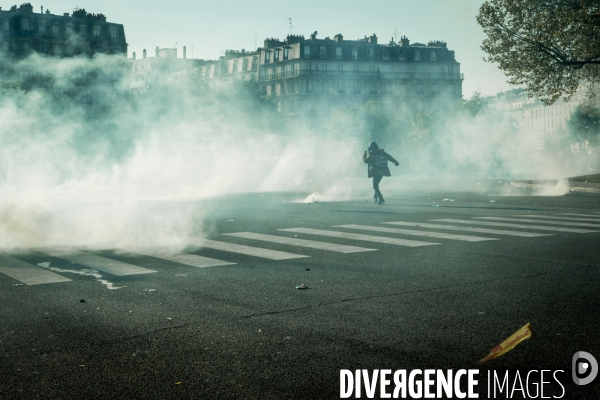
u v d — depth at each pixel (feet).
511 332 16.60
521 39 100.89
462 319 17.99
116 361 14.52
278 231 39.86
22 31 276.62
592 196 75.51
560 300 20.26
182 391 12.60
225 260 28.89
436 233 38.09
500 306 19.54
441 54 368.48
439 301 20.35
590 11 95.81
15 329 17.34
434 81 366.43
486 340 15.90
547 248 31.55
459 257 29.19
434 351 15.05
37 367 14.17
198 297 21.22
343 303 20.20
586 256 28.91
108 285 23.34
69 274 25.55
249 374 13.55
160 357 14.78
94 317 18.61
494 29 100.94
